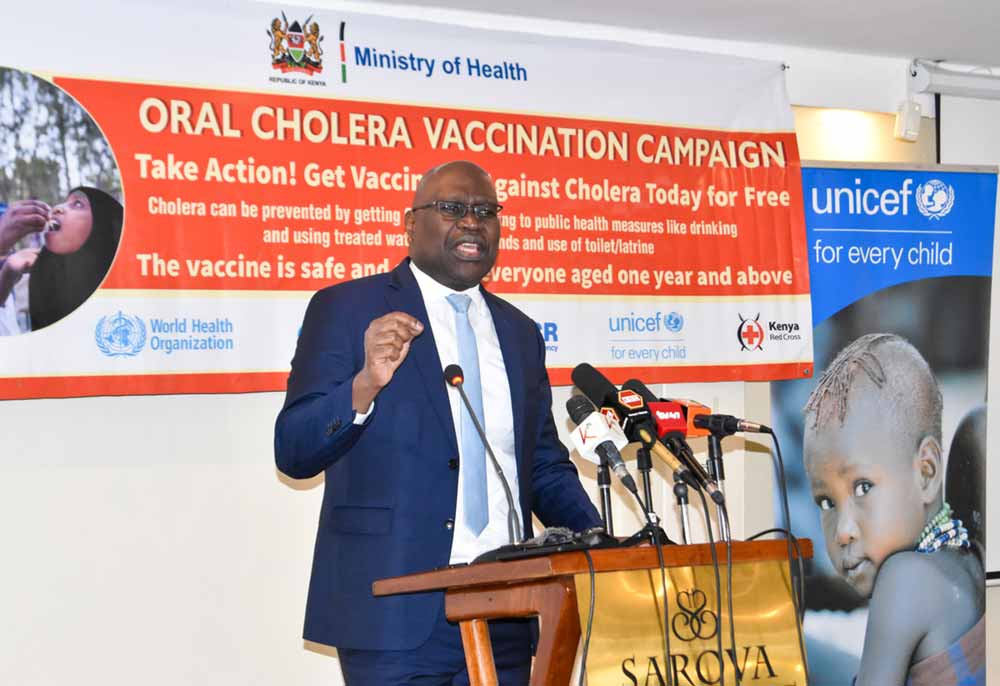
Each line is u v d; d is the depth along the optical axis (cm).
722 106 458
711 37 488
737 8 450
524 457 274
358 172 399
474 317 285
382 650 248
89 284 364
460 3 432
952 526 467
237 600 404
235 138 383
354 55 402
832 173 471
